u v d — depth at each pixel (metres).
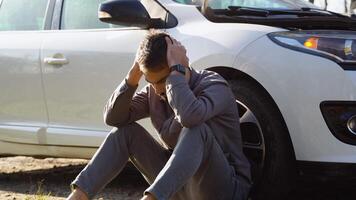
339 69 4.23
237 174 3.91
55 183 5.75
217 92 3.79
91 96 5.18
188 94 3.65
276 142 4.40
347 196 5.08
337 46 4.28
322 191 5.23
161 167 3.89
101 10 4.75
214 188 3.73
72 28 5.41
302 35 4.41
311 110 4.28
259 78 4.43
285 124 4.39
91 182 3.75
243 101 4.52
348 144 4.23
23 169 6.47
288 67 4.34
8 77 5.59
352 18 5.00
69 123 5.33
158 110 3.98
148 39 3.80
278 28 4.58
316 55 4.30
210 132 3.67
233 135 3.95
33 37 5.53
